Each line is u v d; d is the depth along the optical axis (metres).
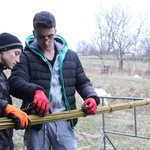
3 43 2.05
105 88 16.14
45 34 2.34
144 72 23.56
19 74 2.31
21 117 1.79
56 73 2.52
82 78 2.67
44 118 2.03
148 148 6.32
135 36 32.47
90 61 32.59
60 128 2.56
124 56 31.52
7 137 2.02
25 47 2.52
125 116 9.98
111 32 33.38
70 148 2.59
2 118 1.78
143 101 3.21
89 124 8.14
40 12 2.34
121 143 6.58
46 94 2.44
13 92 2.23
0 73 2.06
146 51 30.16
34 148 2.52
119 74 22.66
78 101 11.29
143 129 8.20
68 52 2.61
